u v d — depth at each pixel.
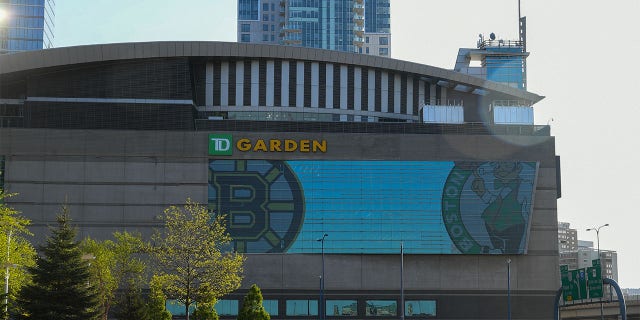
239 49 127.06
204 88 128.12
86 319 74.31
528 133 127.25
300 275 121.81
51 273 73.06
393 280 123.56
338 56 130.12
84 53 121.81
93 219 119.94
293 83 129.25
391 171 124.06
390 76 133.38
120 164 121.31
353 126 124.94
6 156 119.94
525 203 124.81
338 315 122.38
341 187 123.38
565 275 84.69
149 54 123.31
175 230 90.00
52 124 121.88
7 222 80.12
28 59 120.75
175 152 122.00
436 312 123.56
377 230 122.94
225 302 120.62
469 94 137.62
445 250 123.19
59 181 120.19
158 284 88.31
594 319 136.50
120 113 122.69
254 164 122.81
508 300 116.38
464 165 124.75
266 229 122.06
